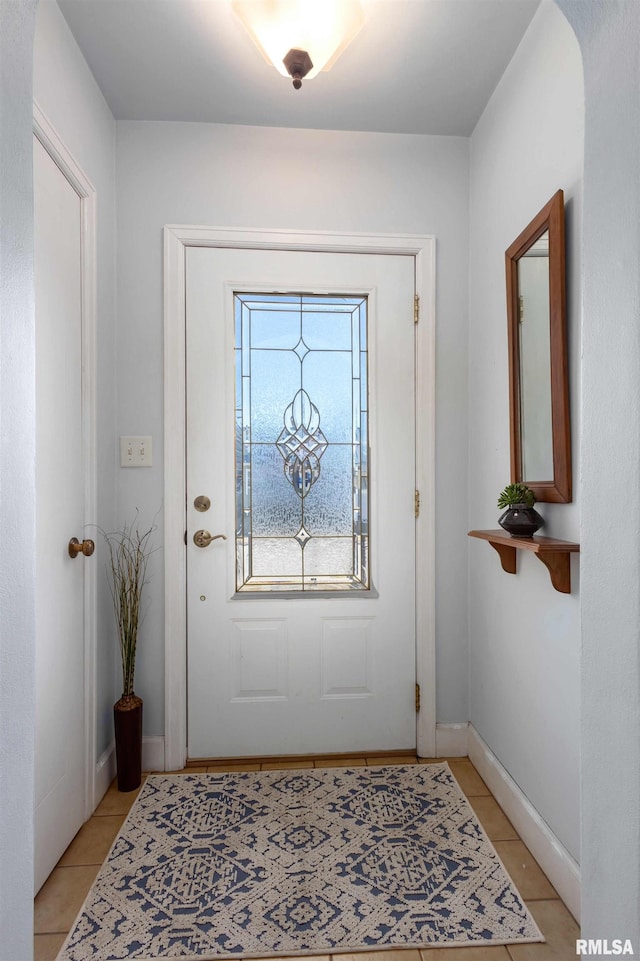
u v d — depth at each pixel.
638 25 0.75
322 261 2.02
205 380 1.98
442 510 2.05
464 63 1.68
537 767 1.50
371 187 2.02
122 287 1.94
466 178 2.04
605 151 0.84
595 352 0.87
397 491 2.05
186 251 1.97
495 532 1.64
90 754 1.66
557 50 1.39
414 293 2.04
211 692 1.99
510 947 1.20
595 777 0.85
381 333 2.04
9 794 0.71
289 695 2.02
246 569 2.02
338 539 2.05
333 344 2.04
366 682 2.04
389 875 1.40
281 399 2.04
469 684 2.05
